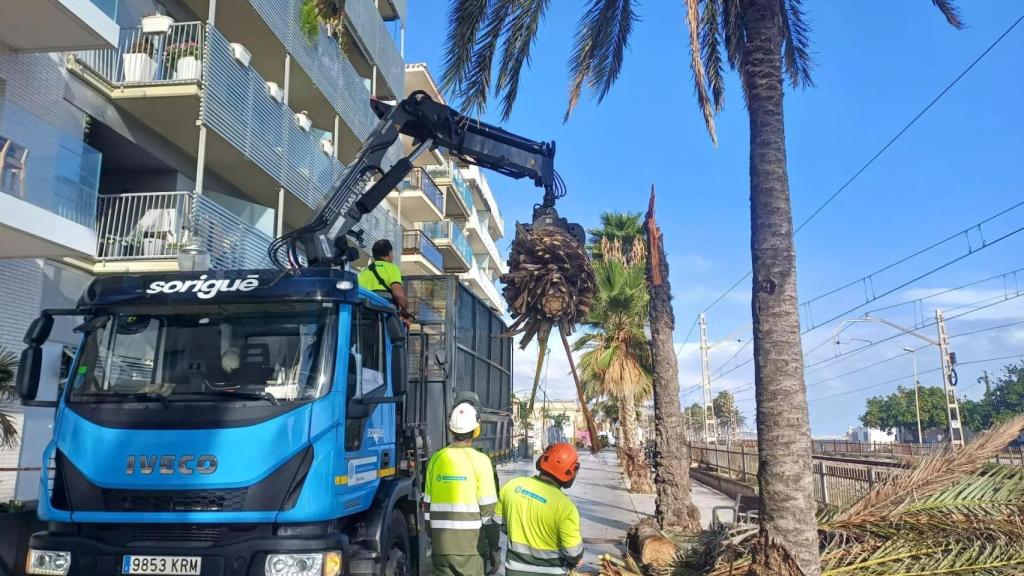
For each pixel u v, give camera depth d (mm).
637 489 19281
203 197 13031
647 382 19766
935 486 6336
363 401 5082
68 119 12281
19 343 11008
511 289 5297
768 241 5746
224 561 4250
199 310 5020
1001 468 6418
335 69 20641
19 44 10961
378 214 21391
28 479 11445
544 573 4289
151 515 4371
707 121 6797
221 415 4543
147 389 4785
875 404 85688
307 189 18047
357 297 5035
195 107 13469
